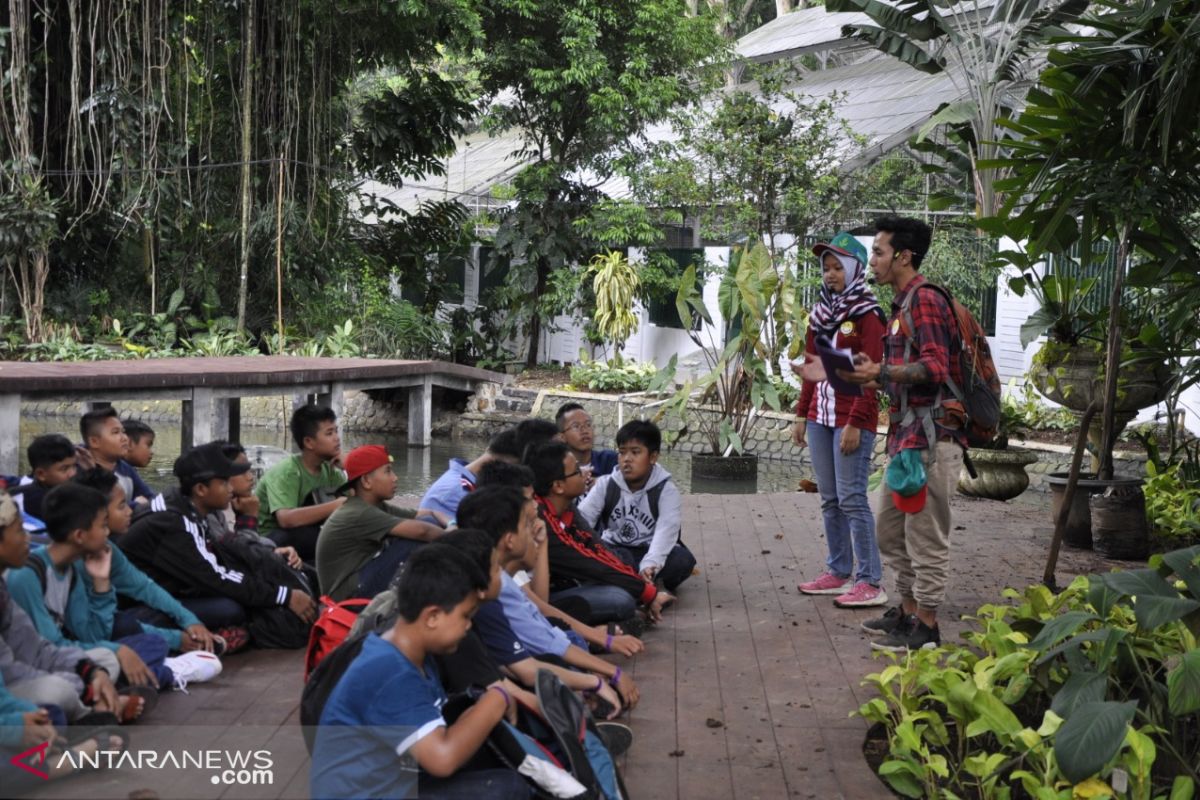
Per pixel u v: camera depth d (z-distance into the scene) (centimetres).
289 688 450
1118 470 1198
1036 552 707
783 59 1992
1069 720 324
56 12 1727
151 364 1285
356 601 411
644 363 1903
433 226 2141
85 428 579
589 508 591
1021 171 601
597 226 1883
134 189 1736
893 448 487
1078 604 446
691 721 424
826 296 559
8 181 1677
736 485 1342
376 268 2108
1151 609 358
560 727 310
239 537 510
